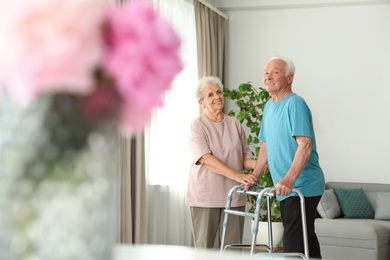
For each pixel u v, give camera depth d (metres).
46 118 0.59
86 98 0.61
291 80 3.74
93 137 0.63
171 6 6.21
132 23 0.61
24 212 0.60
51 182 0.60
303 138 3.50
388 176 7.24
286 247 3.63
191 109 6.59
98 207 0.64
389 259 6.23
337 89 7.37
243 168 4.29
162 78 0.64
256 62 7.59
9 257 0.60
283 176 3.64
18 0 0.56
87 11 0.57
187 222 6.52
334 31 7.38
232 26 7.65
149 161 5.80
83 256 0.63
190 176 4.26
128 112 0.66
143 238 5.52
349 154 7.34
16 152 0.59
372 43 7.28
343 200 6.79
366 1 7.18
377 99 7.27
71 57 0.57
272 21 7.54
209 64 6.89
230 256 1.38
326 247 6.10
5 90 0.60
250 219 7.33
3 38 0.56
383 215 6.64
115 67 0.60
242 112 6.68
